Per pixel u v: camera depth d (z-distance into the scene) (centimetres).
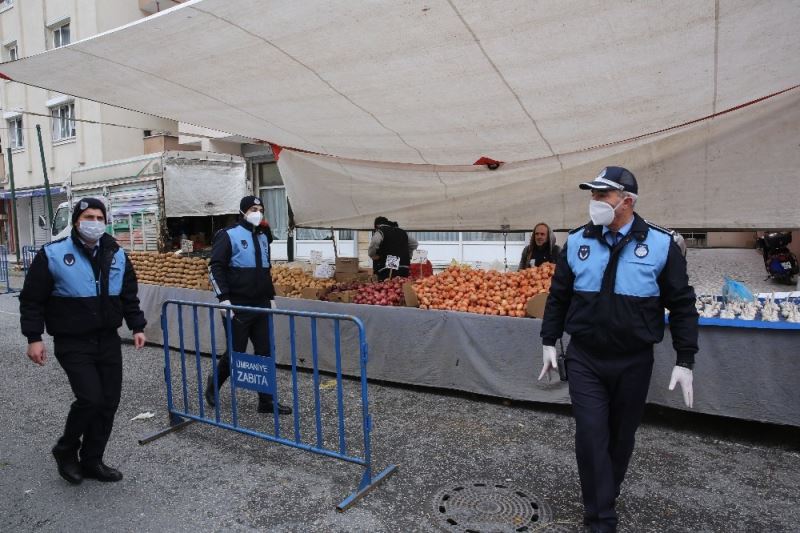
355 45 423
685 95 447
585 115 498
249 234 491
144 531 313
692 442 413
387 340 548
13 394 576
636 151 561
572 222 665
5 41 2430
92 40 437
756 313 422
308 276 745
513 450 405
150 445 432
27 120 2425
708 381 410
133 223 1355
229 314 410
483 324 494
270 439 393
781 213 493
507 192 681
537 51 398
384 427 455
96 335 358
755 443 408
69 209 1572
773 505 325
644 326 275
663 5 330
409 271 753
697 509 322
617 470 303
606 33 367
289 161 800
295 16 386
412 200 754
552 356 306
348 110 553
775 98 460
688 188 536
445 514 322
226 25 404
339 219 828
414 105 517
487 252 1394
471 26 377
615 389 289
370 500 340
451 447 413
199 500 346
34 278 341
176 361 682
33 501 350
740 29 347
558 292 304
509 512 322
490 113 512
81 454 374
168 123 1955
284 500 344
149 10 2134
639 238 276
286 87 516
